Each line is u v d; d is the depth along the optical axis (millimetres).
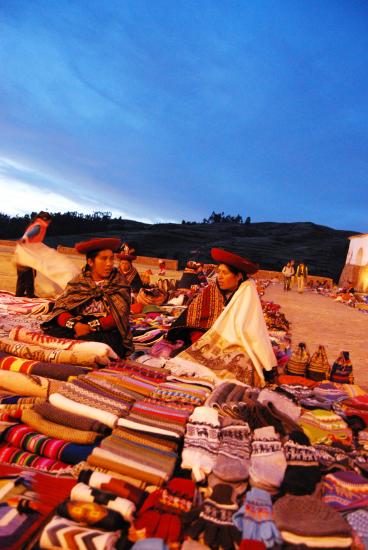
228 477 2580
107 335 4953
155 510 2352
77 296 5027
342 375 5191
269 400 3557
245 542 2092
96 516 2188
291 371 5441
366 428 3842
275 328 9688
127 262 10461
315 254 128500
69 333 5012
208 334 4812
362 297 23062
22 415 3170
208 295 5227
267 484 2566
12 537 2076
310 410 3924
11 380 3650
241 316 4781
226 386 3881
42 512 2271
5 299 9133
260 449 2893
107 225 172250
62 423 3062
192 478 2725
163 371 4176
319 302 21391
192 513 2309
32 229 7902
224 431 3094
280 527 2213
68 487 2486
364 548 2158
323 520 2258
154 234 142500
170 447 2898
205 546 2143
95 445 2914
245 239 143125
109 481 2432
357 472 2961
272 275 42688
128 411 3244
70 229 168625
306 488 2615
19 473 2586
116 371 3936
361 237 38656
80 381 3514
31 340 4473
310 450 2941
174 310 9656
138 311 9469
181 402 3465
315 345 8922
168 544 2168
